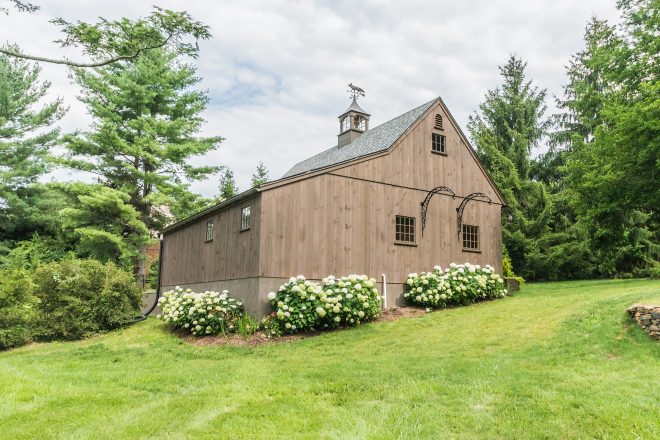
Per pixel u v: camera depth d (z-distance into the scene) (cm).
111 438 477
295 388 655
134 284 1493
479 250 1694
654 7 1669
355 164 1448
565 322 960
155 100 2520
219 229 1502
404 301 1478
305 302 1173
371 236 1443
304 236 1312
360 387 648
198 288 1606
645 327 837
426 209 1576
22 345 1252
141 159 2478
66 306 1320
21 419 533
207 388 663
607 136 1667
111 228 2345
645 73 1673
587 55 2605
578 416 504
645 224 2206
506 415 519
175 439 473
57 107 2689
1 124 2522
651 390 580
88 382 725
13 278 1303
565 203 2475
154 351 1059
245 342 1101
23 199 2612
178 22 1010
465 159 1723
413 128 1603
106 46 1002
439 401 576
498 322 1071
